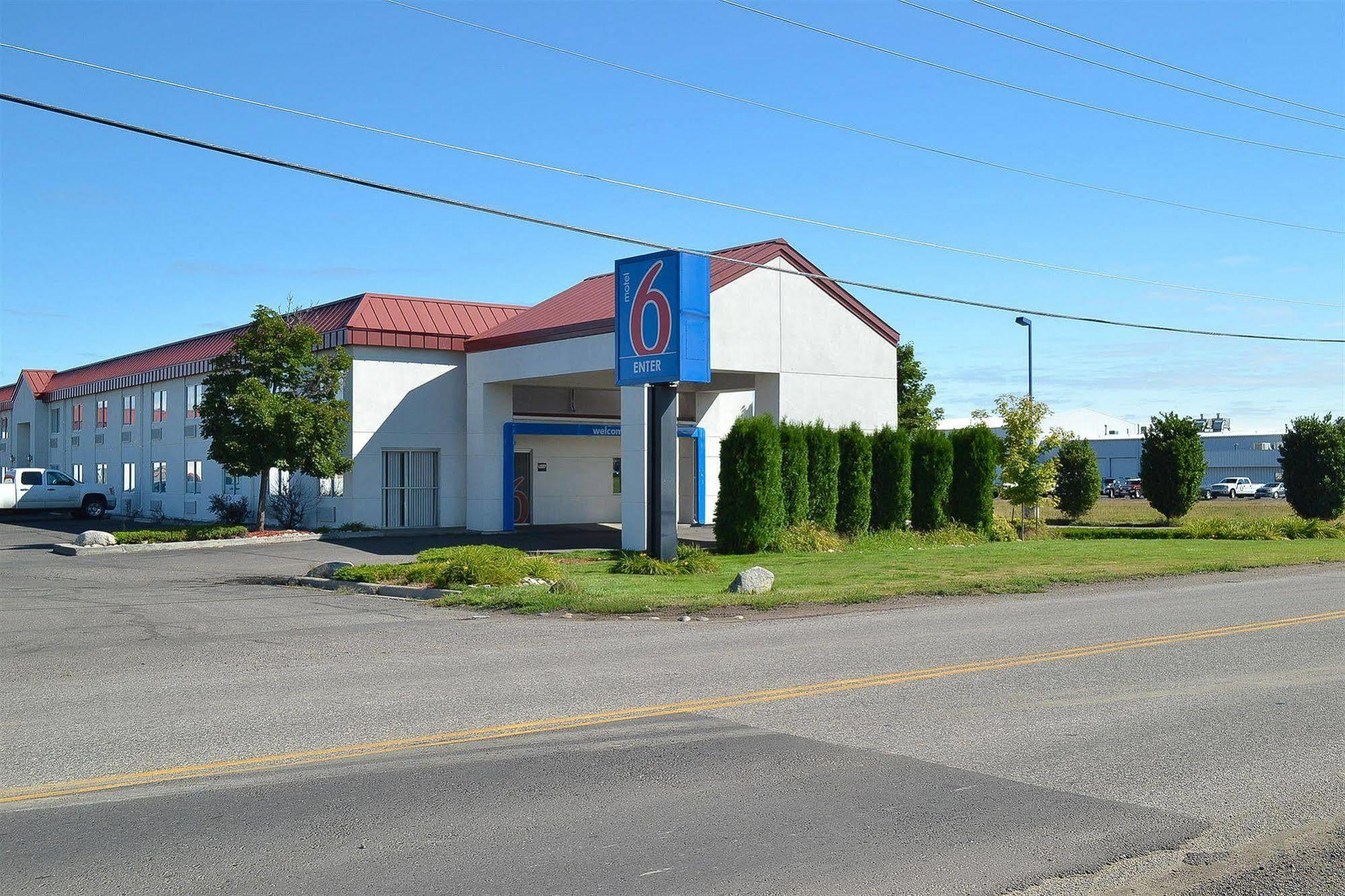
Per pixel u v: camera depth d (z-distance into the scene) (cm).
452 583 1753
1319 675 1002
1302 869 530
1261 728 802
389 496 3120
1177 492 3781
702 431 3381
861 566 2105
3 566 2344
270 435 2800
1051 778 679
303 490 3216
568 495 3462
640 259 2147
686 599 1590
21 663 1118
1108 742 764
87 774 699
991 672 1022
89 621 1448
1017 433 3145
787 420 2678
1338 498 3803
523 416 3338
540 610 1521
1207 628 1301
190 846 564
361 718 849
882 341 2884
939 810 617
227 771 704
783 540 2461
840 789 658
